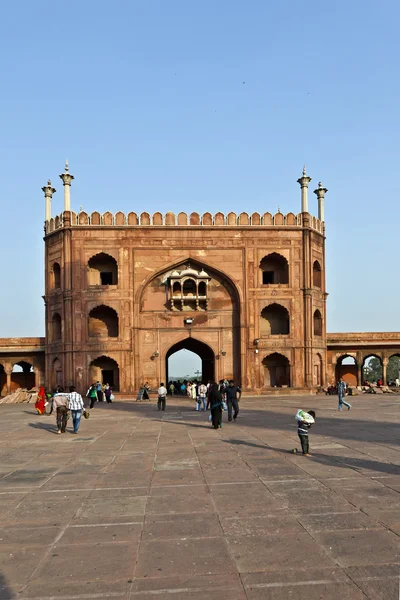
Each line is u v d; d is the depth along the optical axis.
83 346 25.78
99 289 26.09
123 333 25.95
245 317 26.53
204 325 26.77
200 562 3.96
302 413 8.45
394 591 3.42
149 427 13.12
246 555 4.07
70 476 7.14
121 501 5.75
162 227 26.48
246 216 27.09
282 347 26.67
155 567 3.89
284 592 3.44
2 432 12.68
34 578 3.75
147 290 26.72
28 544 4.44
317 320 28.53
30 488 6.45
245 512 5.21
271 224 27.19
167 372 29.88
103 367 26.98
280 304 26.86
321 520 4.89
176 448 9.44
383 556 3.98
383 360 30.56
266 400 22.72
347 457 8.08
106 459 8.47
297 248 27.23
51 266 27.36
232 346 26.84
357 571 3.73
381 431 11.30
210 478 6.79
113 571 3.84
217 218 26.94
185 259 26.56
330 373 30.36
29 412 19.12
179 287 26.94
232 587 3.53
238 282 26.72
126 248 26.33
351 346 30.41
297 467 7.36
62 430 12.20
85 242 26.28
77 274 26.14
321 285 28.58
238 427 12.54
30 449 9.75
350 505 5.36
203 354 30.62
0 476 7.23
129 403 22.83
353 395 25.75
